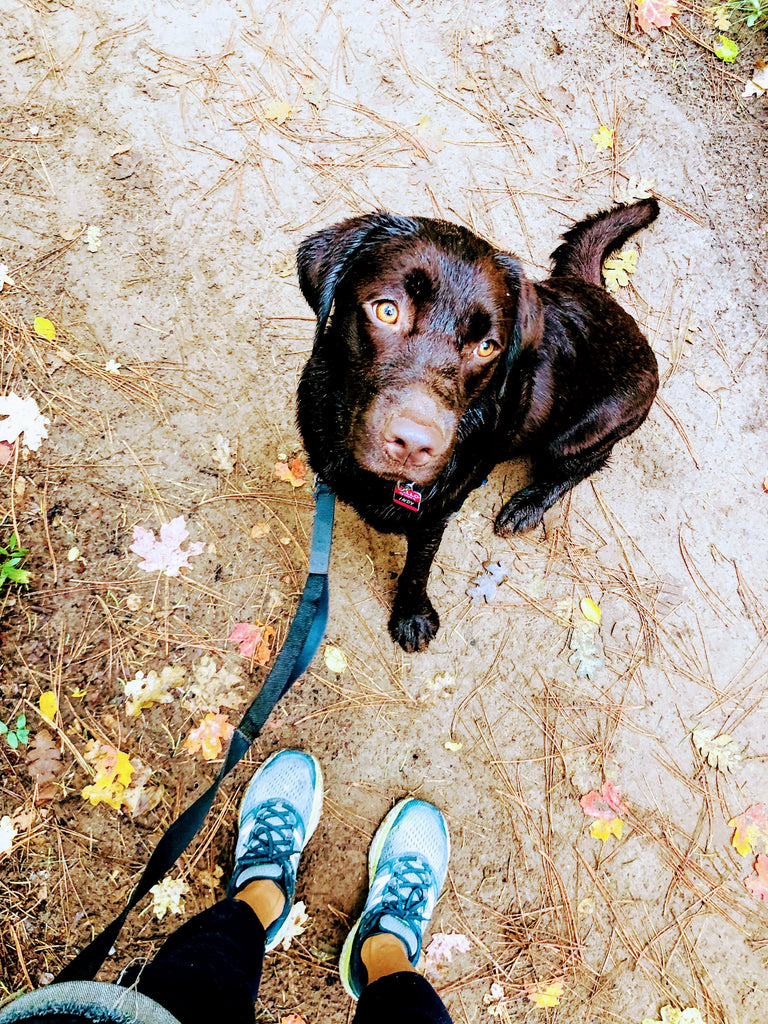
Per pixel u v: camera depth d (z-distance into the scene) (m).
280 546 1.14
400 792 1.09
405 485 0.88
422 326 0.82
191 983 0.68
